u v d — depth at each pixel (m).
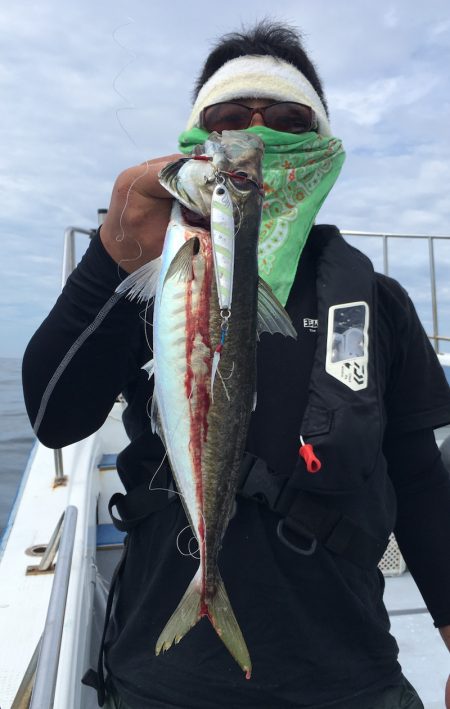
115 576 1.40
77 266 1.23
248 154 1.15
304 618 1.20
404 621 2.54
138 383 1.40
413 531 1.56
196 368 1.09
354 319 1.39
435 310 4.23
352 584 1.28
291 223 1.47
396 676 1.29
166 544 1.25
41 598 1.61
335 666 1.20
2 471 6.09
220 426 1.10
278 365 1.35
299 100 1.57
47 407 1.24
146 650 1.21
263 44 1.74
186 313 1.09
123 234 1.14
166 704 1.17
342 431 1.25
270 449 1.28
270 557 1.21
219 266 1.03
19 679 1.30
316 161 1.55
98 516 2.99
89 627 1.80
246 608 1.19
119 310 1.19
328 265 1.49
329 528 1.25
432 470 1.57
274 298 1.18
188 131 1.64
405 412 1.54
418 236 4.14
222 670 1.16
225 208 1.05
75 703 1.37
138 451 1.36
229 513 1.13
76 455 2.76
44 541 1.97
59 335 1.19
